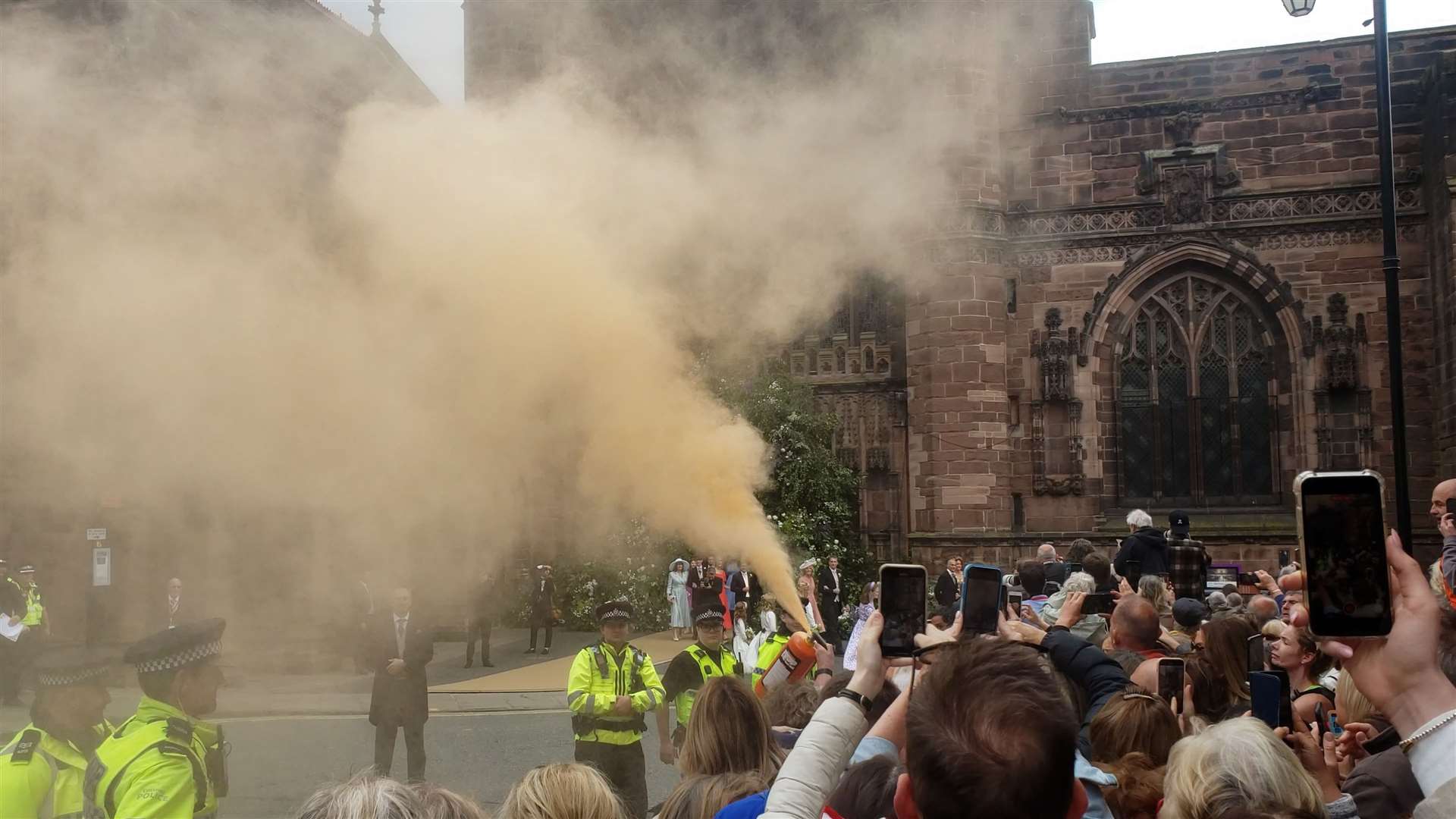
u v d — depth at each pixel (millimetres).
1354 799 4957
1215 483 35312
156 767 5484
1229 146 35438
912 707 2809
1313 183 34750
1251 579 23641
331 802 4086
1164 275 35781
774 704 6957
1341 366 34188
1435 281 33500
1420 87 34219
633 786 10297
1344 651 2969
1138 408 35812
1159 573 18047
